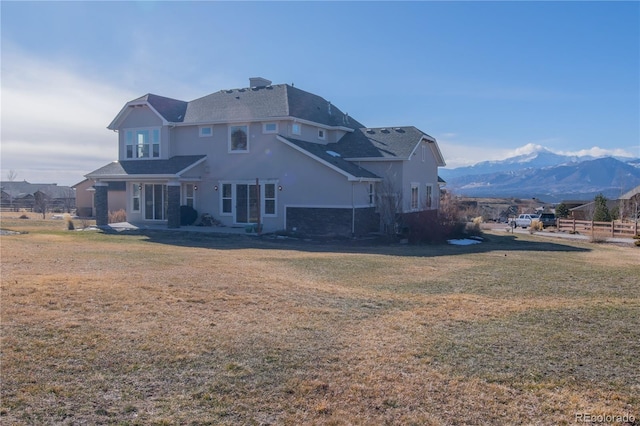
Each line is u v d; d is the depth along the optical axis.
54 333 7.46
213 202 28.84
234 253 17.77
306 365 6.39
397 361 6.55
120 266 13.62
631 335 7.69
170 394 5.55
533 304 9.80
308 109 29.75
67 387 5.68
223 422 4.95
